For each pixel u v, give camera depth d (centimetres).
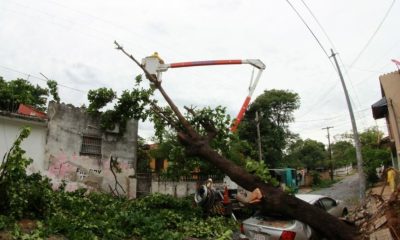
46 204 926
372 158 3002
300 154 5244
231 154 1112
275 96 3675
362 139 3922
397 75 1374
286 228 752
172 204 1228
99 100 1416
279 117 3750
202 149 696
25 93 1792
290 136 3800
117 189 1512
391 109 1364
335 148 5394
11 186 848
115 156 1538
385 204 536
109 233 838
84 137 1453
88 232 809
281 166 3497
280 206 597
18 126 1252
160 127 1238
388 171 586
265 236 773
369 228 561
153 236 860
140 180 1689
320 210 599
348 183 3947
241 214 1395
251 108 3650
